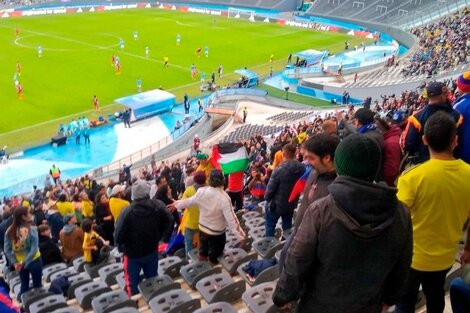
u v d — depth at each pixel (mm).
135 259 7828
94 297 7875
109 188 19031
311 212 3604
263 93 50688
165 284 7445
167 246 11328
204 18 90375
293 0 104312
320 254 3541
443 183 4648
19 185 32188
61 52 62750
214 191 8141
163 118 45531
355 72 59062
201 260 8648
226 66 60688
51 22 81312
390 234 3473
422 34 72812
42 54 61500
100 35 73062
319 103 50656
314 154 4559
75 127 39375
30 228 9008
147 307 7266
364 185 3348
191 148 33844
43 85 50500
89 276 9633
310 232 3545
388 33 84062
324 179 4633
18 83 46188
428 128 4727
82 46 66125
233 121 44000
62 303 7523
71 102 46500
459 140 6086
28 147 37750
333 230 3451
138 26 80750
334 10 97125
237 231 8211
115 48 65750
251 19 91250
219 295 6602
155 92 47250
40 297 8422
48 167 35500
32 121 42031
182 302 6531
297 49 70500
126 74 55469
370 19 90250
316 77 57094
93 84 51594
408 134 6191
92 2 101125
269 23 88688
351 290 3561
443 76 44031
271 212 8633
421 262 4930
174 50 66375
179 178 18953
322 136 4574
